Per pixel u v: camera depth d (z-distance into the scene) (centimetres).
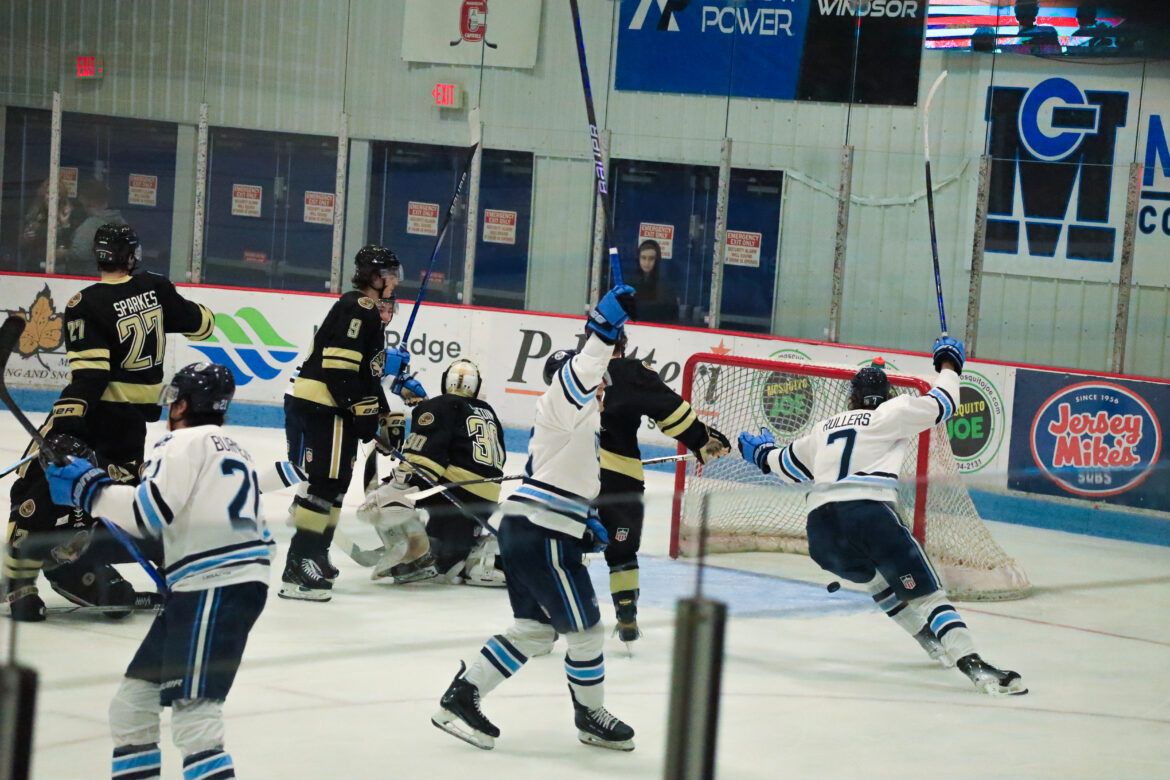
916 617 896
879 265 1934
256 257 2102
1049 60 1917
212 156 2092
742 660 806
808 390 1409
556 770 676
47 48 2120
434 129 2100
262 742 661
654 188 2000
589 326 736
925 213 1908
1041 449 1655
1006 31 1928
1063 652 948
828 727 736
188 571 569
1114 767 711
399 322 1995
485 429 1141
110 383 1013
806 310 1962
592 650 716
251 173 2092
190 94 2117
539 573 714
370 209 2092
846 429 930
